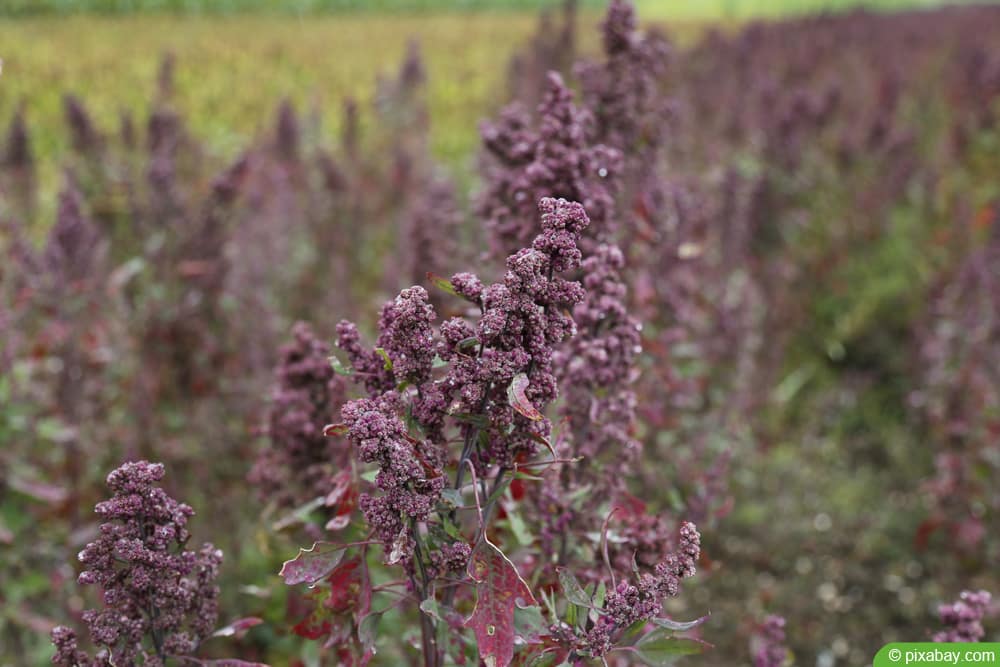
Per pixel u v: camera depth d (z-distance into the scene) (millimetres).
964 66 9766
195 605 1785
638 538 2092
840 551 4895
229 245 4496
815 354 6469
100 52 12414
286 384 2500
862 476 5449
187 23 16766
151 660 1675
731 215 5012
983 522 4551
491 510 1635
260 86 11906
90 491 3854
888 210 6766
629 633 1621
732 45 9773
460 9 24828
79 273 3828
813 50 10828
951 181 7750
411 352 1556
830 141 7812
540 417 1426
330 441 2428
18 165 4836
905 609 4555
